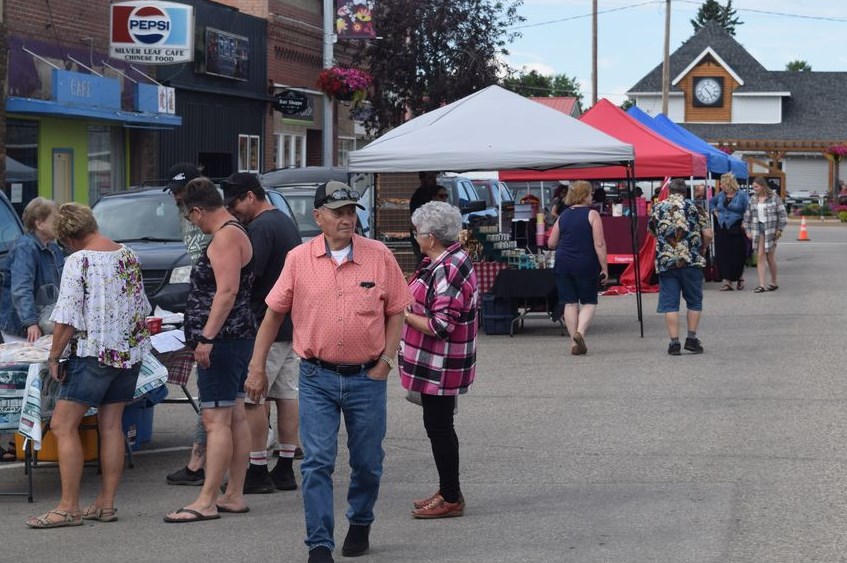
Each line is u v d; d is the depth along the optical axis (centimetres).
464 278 732
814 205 6462
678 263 1407
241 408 783
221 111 2789
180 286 1303
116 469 766
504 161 1589
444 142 1617
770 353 1429
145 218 1428
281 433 849
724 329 1670
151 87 2338
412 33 3353
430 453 952
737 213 2248
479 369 1350
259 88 2986
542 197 3097
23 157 2062
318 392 657
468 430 1019
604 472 861
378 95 3388
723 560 645
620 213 2325
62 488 761
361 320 650
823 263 3044
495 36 3397
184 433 1050
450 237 739
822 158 7550
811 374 1269
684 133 2644
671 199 1419
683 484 819
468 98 1711
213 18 2708
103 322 749
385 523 747
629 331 1669
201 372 756
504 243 1691
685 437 969
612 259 2277
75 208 757
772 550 661
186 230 796
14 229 1115
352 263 655
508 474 865
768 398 1133
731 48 7675
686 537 691
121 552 690
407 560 664
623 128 2153
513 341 1594
